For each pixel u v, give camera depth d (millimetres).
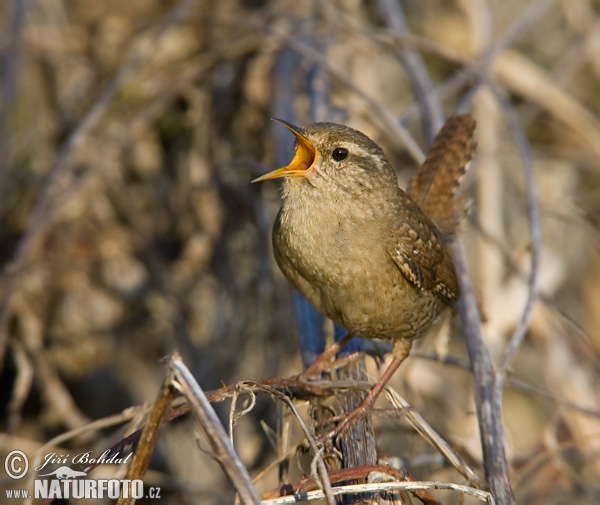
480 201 9383
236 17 8953
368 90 9531
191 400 4258
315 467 4723
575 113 10719
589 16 10617
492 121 9906
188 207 9461
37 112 9656
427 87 8742
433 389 8680
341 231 6066
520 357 10109
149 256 9484
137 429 5285
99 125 9586
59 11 9688
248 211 9141
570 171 11070
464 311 6867
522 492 7863
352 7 10102
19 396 7523
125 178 9656
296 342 8547
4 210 9062
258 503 4109
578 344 9078
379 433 6508
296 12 9859
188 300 9305
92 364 9438
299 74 9211
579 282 10547
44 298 9117
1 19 9477
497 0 11664
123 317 9508
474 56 10148
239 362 8742
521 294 8977
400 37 8961
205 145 9586
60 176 8398
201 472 8688
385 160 6590
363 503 5145
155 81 9719
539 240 7418
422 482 4828
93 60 9867
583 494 7801
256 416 8312
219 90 9656
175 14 9070
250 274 8938
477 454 6914
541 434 9164
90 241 9359
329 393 5914
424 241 6441
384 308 6281
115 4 9977
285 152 8234
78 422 8305
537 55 11469
